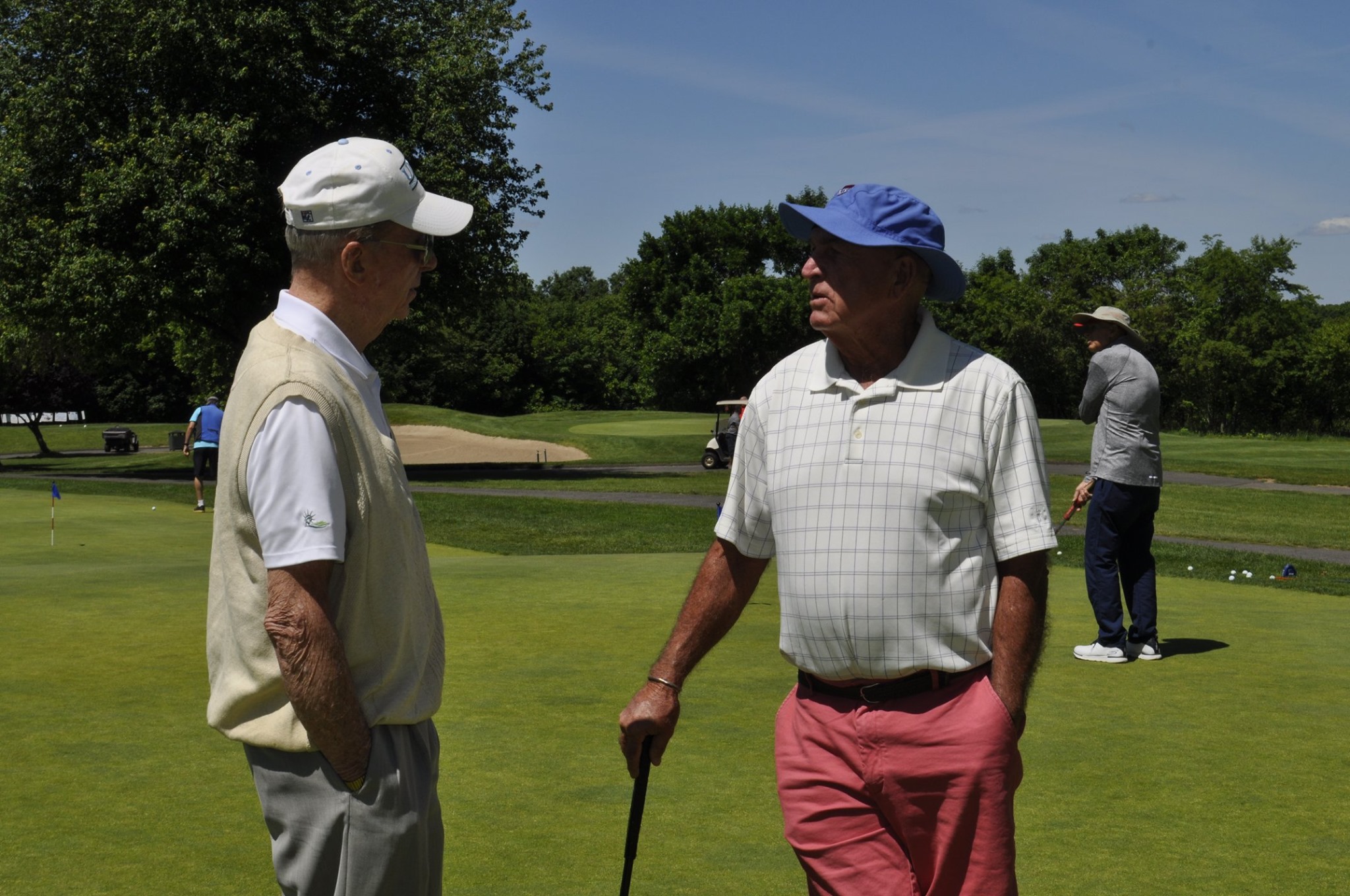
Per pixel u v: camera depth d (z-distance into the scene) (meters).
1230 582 9.56
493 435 37.66
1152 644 6.18
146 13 24.78
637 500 20.56
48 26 25.58
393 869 2.04
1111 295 65.31
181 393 66.81
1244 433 57.56
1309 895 3.09
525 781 4.03
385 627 2.06
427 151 26.69
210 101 25.17
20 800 3.81
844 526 2.37
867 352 2.46
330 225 2.12
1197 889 3.14
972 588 2.35
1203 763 4.30
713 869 3.26
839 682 2.43
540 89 28.11
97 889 3.10
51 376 58.81
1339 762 4.32
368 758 2.00
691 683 5.48
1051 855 3.39
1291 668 5.95
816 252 2.46
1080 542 13.85
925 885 2.41
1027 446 2.36
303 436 1.96
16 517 16.02
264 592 2.00
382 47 26.53
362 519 2.02
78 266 24.02
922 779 2.34
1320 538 15.34
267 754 2.03
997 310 67.19
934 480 2.32
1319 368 58.16
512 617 7.26
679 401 71.75
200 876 3.19
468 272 27.22
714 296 70.94
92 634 6.59
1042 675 5.80
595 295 130.00
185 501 19.67
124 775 4.08
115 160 25.12
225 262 24.31
